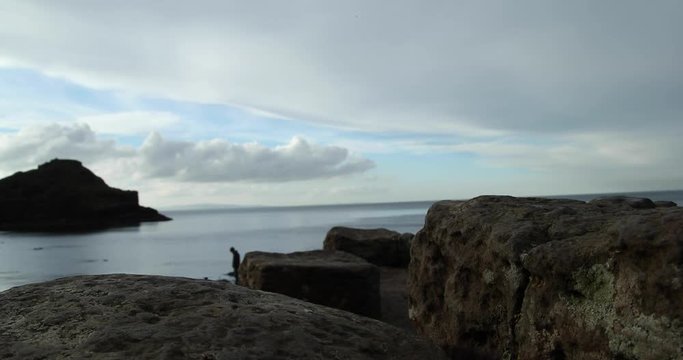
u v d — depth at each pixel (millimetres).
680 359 2520
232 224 151000
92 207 136875
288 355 3408
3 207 126812
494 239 3969
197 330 3518
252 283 9969
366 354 3654
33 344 3396
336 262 10094
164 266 41844
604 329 2918
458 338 4359
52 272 41375
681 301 2572
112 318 3674
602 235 3221
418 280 5117
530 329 3451
